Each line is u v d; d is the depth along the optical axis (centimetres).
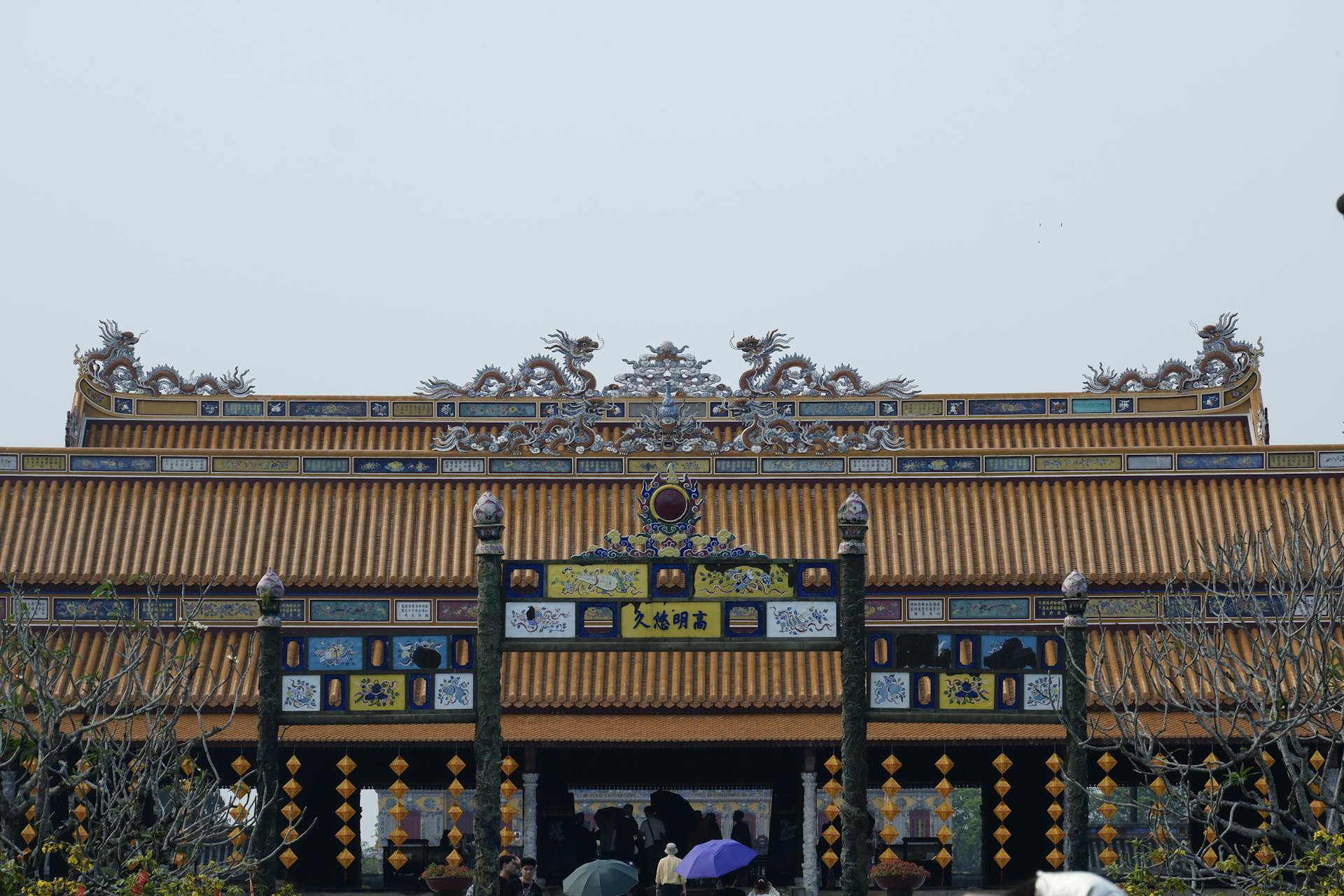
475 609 4438
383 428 5569
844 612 2922
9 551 4381
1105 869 3061
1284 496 4497
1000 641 2936
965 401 5556
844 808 2894
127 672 3059
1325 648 3009
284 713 2911
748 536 4538
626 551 2970
